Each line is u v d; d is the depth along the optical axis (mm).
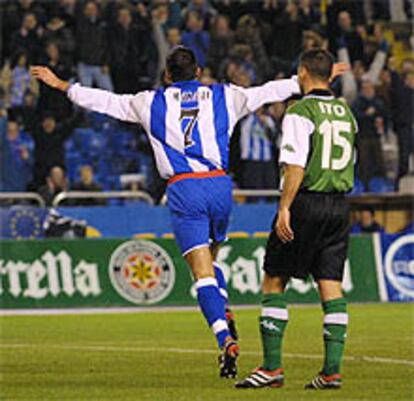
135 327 55188
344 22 90312
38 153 80375
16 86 81750
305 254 30109
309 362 38375
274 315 30281
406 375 34281
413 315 60844
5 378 34219
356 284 71250
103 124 83875
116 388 31344
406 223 79125
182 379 33531
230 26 89688
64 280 68312
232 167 81250
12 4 84188
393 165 87938
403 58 96250
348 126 30297
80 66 84188
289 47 88250
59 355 41625
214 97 33750
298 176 29328
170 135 33281
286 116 29859
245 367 37250
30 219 71875
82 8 84250
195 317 61250
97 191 79438
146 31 86312
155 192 80125
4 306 67750
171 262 69000
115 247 68688
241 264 69625
